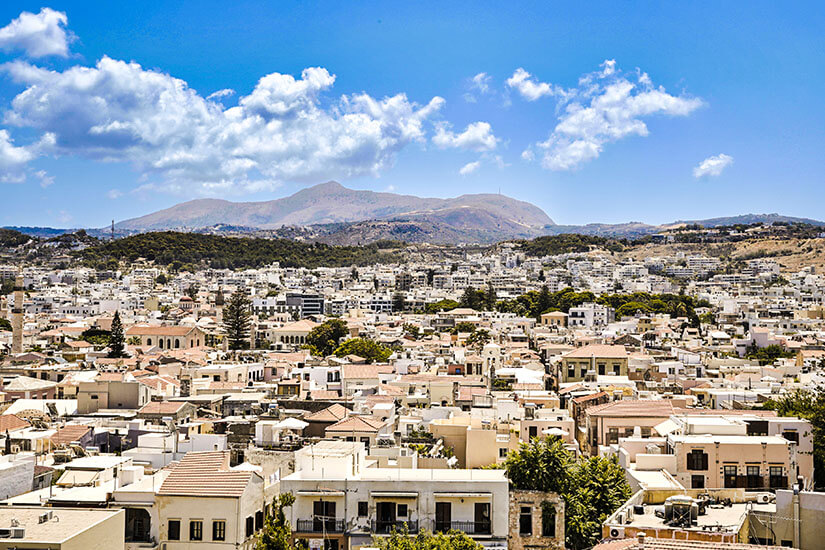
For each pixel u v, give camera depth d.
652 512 81.81
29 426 124.12
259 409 143.00
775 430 107.19
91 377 183.50
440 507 81.12
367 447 107.44
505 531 81.06
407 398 171.88
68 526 64.19
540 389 185.38
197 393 174.00
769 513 76.25
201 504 76.19
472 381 185.62
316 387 187.25
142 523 76.62
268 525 75.94
